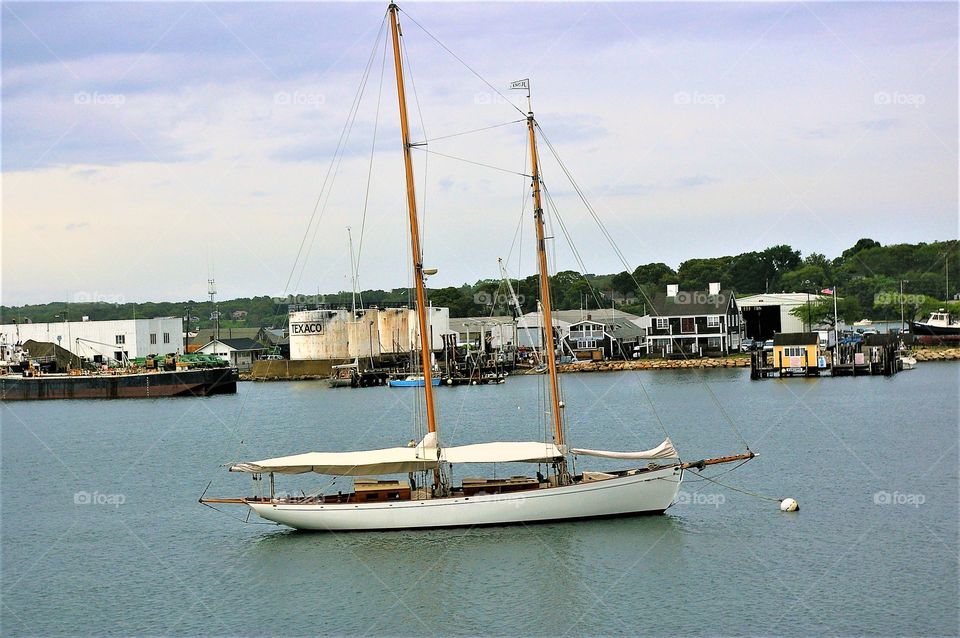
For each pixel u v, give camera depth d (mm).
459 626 46188
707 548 55281
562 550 55094
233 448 104250
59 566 57844
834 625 44938
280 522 59719
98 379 177875
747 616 46062
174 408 155625
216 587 52594
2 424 138875
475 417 126062
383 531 58812
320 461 58969
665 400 137125
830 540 56594
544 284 64062
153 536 63438
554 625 45781
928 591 48406
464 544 56594
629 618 46281
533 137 64000
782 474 75062
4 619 49625
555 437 62969
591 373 197875
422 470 59125
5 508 74188
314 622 47406
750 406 125188
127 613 49781
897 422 104812
